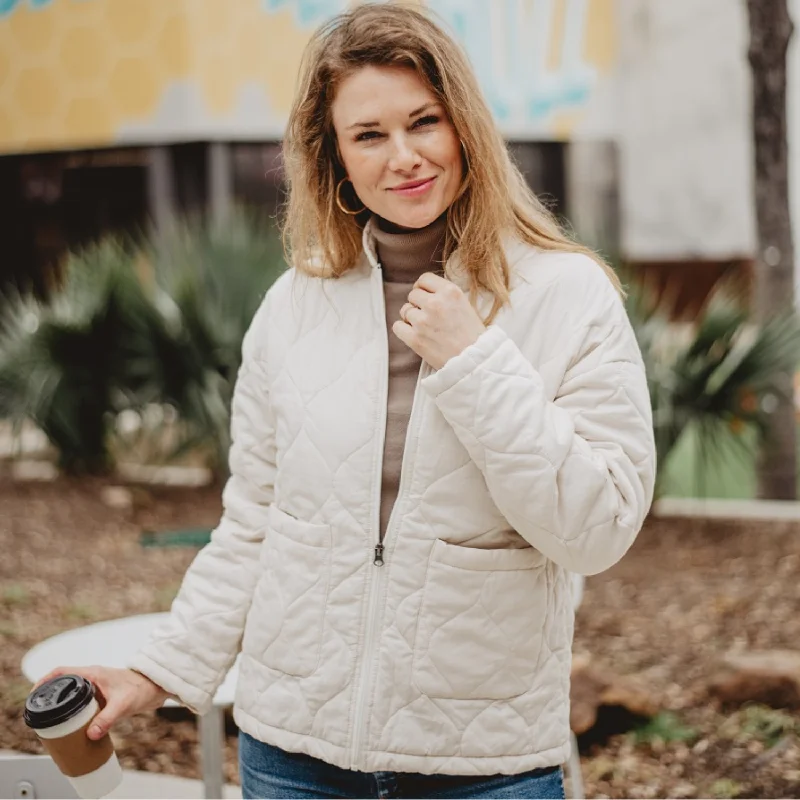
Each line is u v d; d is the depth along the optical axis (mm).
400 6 1603
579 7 8867
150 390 7230
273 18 8273
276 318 1790
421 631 1582
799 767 3457
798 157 8617
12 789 1969
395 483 1617
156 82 8461
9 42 8977
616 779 3469
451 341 1516
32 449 8875
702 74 9500
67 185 10000
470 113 1566
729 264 9609
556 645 1648
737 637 4688
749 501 7230
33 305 7848
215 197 9086
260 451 1815
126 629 2947
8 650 4754
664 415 6312
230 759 3623
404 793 1612
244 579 1812
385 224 1711
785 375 6551
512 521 1518
